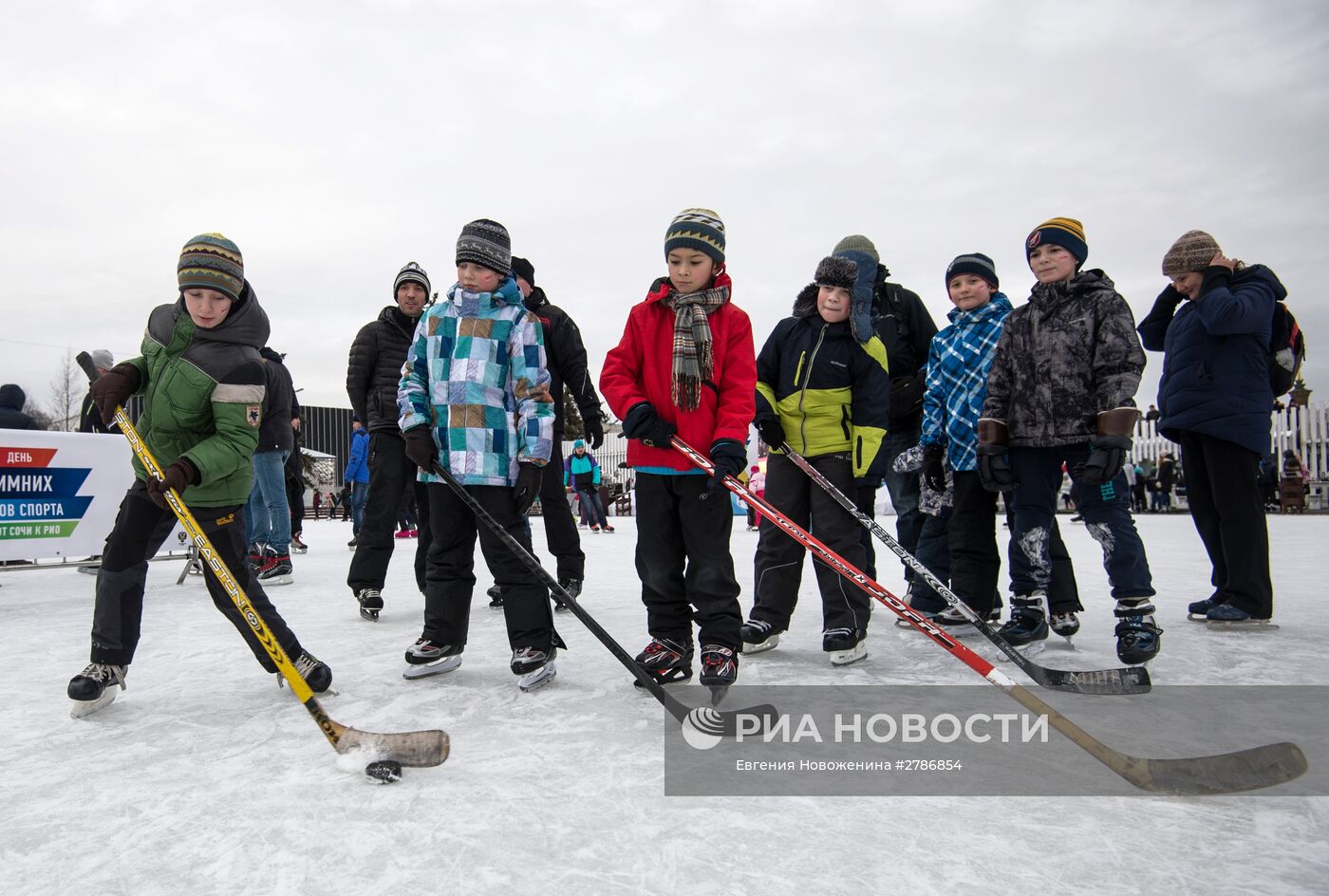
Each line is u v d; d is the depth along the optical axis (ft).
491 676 9.19
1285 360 11.69
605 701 8.07
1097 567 19.62
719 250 8.84
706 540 8.62
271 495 18.22
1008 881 4.38
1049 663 9.79
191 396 8.12
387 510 13.33
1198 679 8.70
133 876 4.51
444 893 4.28
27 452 17.98
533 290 14.12
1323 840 4.89
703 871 4.50
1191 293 11.69
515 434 9.17
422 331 9.49
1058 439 10.01
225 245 8.24
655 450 8.78
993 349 11.01
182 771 6.16
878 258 13.53
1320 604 13.48
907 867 4.55
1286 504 45.39
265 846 4.86
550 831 5.01
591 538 33.50
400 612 13.96
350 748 6.13
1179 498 55.62
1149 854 4.70
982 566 11.23
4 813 5.38
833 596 9.87
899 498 13.51
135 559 8.00
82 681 7.54
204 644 11.03
